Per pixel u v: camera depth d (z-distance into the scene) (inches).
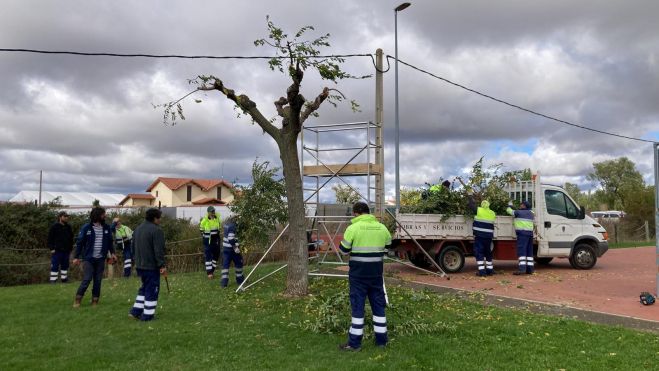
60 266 600.4
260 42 376.5
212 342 281.9
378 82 544.4
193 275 604.7
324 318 311.6
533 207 603.5
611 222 1190.3
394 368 234.8
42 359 253.8
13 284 672.4
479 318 335.6
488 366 236.5
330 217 484.1
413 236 549.3
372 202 508.4
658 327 314.0
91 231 395.5
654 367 235.0
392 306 322.0
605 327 312.0
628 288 466.6
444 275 536.4
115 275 671.8
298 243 422.3
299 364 241.8
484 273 543.2
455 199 574.6
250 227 584.4
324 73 380.8
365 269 269.7
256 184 593.6
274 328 313.4
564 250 603.5
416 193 637.9
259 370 234.1
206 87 410.3
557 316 344.8
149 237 339.6
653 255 808.9
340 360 247.3
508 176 611.8
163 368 238.4
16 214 804.0
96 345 278.4
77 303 390.6
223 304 393.7
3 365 243.1
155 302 342.3
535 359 246.4
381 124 538.9
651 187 1453.0
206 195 2623.0
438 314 348.2
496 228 579.2
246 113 422.9
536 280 517.3
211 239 572.7
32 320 341.7
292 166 425.4
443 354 255.4
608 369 232.1
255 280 522.9
